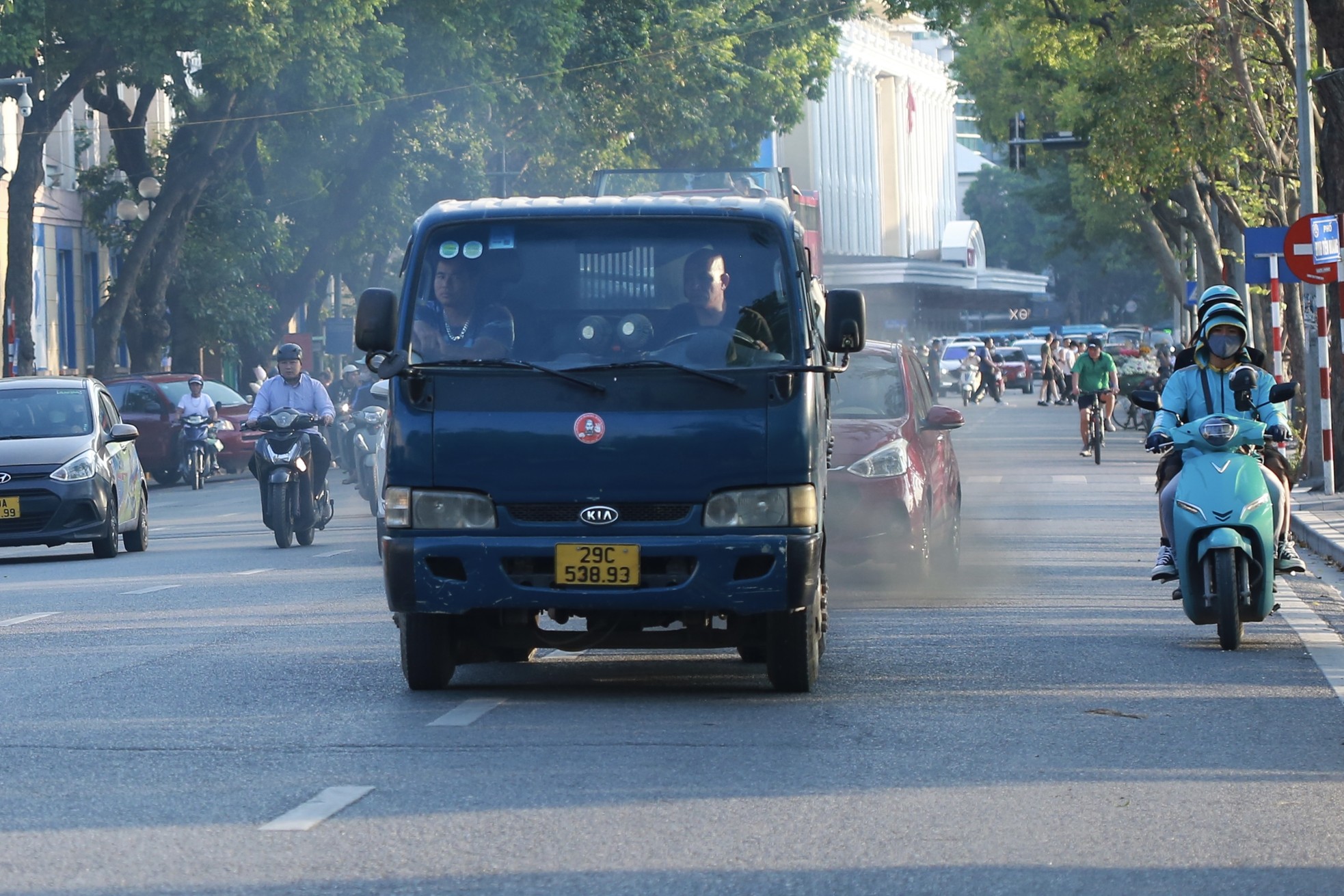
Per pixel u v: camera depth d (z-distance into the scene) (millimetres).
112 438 54500
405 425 25125
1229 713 24391
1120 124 92875
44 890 15594
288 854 16812
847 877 16047
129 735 22844
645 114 143625
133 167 115125
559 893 15531
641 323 25234
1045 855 16844
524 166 144875
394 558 24969
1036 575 42750
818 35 162875
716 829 17781
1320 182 91375
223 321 121062
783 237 25562
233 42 89000
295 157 121812
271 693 26234
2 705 25375
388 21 104000
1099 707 24750
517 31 110125
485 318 25375
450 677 26516
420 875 16062
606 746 21969
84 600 40312
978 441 111000
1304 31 71375
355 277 154000
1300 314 89688
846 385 41844
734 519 24781
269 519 53500
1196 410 31375
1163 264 161250
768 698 25625
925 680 27234
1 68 95438
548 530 24844
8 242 95312
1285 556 31297
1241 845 17250
